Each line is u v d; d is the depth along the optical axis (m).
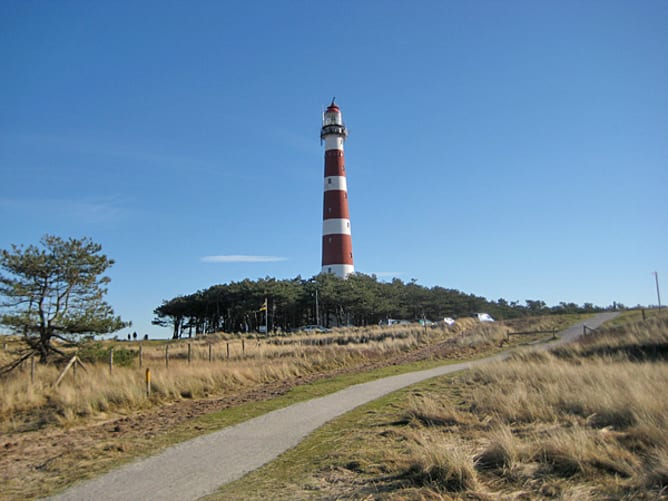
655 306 60.25
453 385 17.02
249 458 8.90
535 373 16.56
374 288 77.50
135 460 9.12
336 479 7.39
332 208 65.88
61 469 8.80
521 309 109.81
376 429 10.66
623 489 6.16
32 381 17.47
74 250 21.78
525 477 6.79
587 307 101.19
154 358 28.27
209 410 14.63
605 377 13.91
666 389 11.32
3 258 20.56
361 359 30.45
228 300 76.00
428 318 87.69
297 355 29.58
